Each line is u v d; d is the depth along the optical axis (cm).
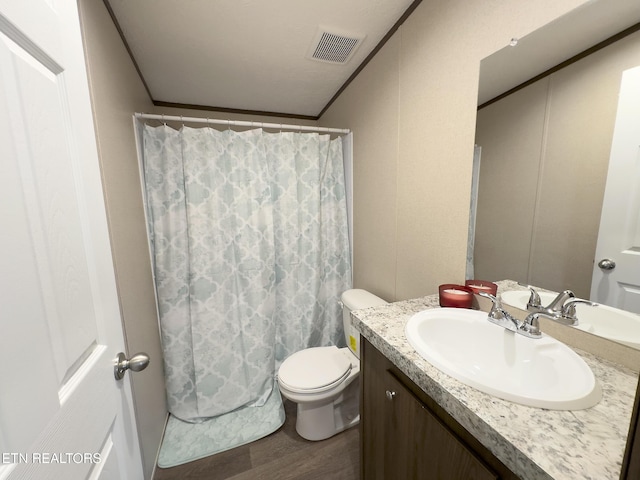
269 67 158
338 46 142
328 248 200
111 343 63
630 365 62
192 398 167
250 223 170
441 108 106
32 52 42
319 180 188
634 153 60
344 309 169
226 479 126
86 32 83
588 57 65
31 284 39
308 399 132
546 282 78
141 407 115
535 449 42
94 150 60
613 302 64
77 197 52
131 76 137
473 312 87
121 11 111
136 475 72
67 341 46
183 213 158
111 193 97
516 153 83
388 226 149
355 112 173
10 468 33
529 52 76
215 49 140
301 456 137
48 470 40
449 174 105
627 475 33
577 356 63
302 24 124
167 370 160
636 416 32
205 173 158
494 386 55
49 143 45
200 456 138
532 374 68
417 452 71
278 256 185
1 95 35
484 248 95
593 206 67
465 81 95
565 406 50
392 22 127
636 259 60
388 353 76
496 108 86
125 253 107
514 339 74
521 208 83
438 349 82
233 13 115
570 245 72
